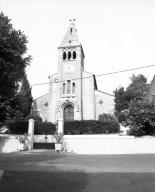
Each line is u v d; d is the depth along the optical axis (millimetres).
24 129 24188
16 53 7969
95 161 13008
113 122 24750
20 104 24719
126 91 32969
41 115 33938
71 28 38094
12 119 25469
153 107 18641
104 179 8109
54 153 18438
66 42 36719
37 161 13320
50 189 6863
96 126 24594
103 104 33219
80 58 35125
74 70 34531
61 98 33156
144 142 18562
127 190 6707
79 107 32188
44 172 9570
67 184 7445
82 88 34125
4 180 8086
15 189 6871
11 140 21234
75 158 14805
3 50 7656
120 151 18906
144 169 10039
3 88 8352
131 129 19141
